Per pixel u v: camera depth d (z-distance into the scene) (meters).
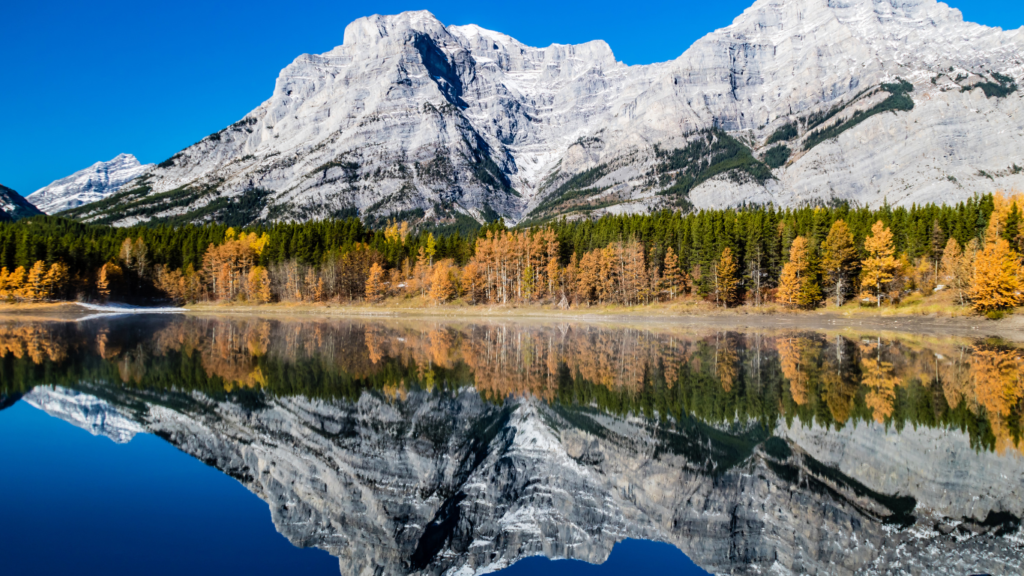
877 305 96.06
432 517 22.09
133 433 30.09
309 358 56.16
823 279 103.44
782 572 18.45
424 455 28.77
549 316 112.81
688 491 24.70
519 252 125.62
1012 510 22.22
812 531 21.03
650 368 50.78
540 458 28.73
